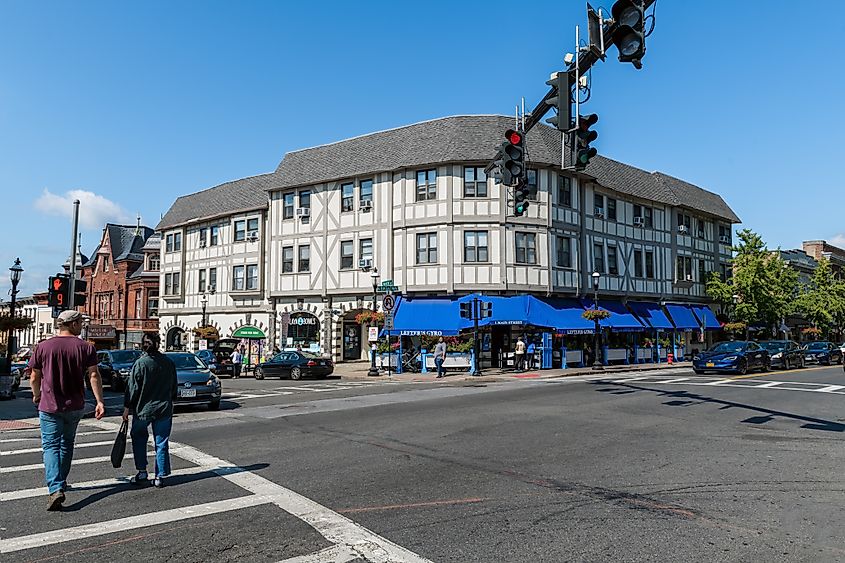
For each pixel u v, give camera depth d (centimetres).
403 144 3406
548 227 3272
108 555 503
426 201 3241
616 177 3834
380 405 1606
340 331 3512
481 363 3175
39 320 6550
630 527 569
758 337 4875
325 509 628
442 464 845
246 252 4050
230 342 3584
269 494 688
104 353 2447
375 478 764
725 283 4519
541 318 3095
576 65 919
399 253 3291
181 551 511
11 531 562
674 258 4206
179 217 4609
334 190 3562
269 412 1503
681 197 4353
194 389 1514
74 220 2181
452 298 3188
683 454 911
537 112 1087
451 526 572
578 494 684
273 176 3859
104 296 5819
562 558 493
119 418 1486
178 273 4588
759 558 494
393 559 491
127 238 5916
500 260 3152
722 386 2073
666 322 3909
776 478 759
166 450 736
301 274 3641
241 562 487
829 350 3862
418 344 3250
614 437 1064
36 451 984
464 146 3209
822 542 530
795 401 1622
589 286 3506
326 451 948
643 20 754
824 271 5744
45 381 635
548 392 1908
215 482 746
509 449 955
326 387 2309
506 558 493
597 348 3039
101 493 695
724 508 630
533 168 3256
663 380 2377
